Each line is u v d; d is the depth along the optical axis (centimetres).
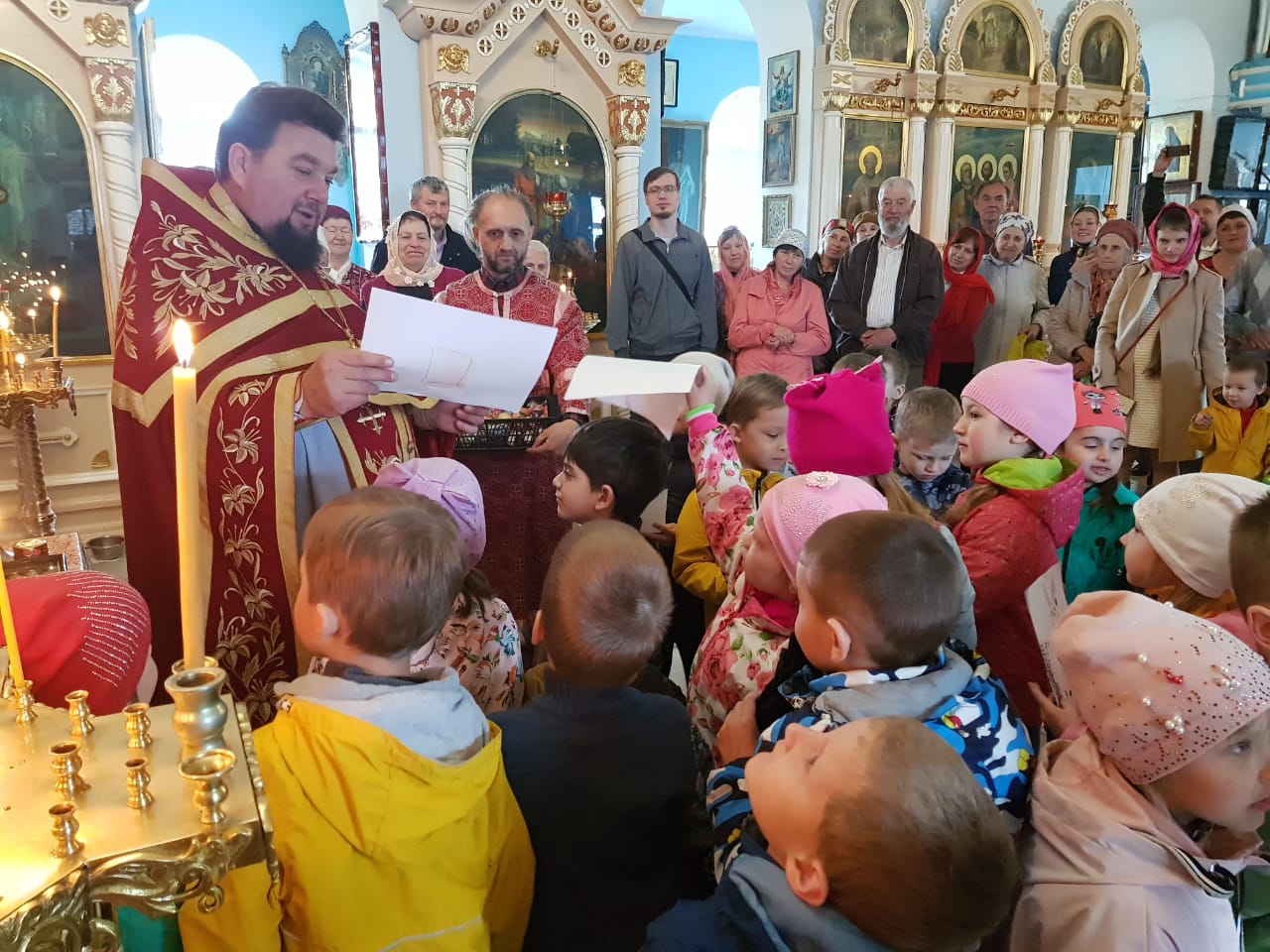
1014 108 824
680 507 270
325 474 181
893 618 109
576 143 537
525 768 118
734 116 1196
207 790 67
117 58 426
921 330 509
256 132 173
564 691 122
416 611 103
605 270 559
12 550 243
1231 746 96
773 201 814
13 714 83
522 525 279
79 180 434
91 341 449
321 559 104
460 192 508
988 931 82
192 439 76
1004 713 113
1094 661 102
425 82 502
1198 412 428
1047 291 633
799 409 172
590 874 119
